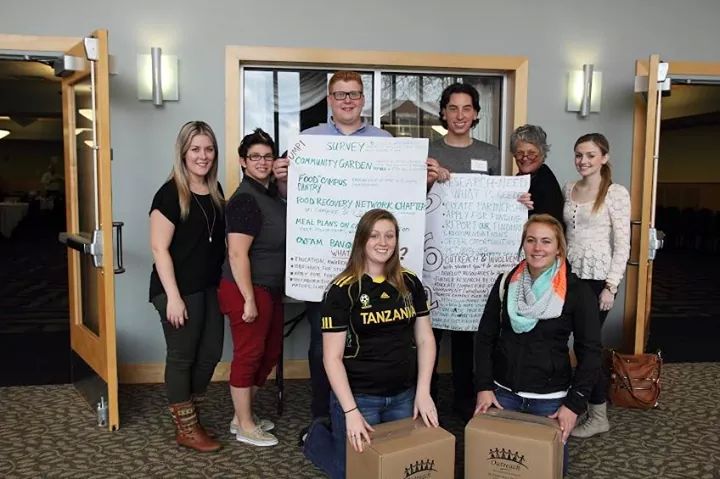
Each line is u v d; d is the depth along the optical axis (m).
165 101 3.94
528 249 2.65
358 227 2.52
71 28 3.84
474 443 2.37
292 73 4.17
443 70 4.21
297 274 2.98
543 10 4.21
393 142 2.92
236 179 4.02
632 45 4.32
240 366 3.03
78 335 3.75
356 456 2.32
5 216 12.62
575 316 2.65
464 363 3.43
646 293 3.85
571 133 4.31
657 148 3.71
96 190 3.16
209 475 2.78
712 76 4.39
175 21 3.91
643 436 3.21
